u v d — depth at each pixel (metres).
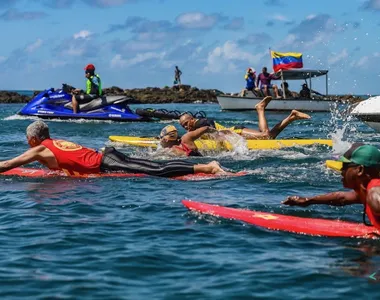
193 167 9.63
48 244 5.67
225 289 4.50
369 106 17.83
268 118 27.08
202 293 4.42
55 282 4.66
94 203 7.47
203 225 6.33
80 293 4.43
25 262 5.14
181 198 7.78
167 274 4.84
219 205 7.36
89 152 9.66
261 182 9.05
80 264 5.09
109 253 5.38
